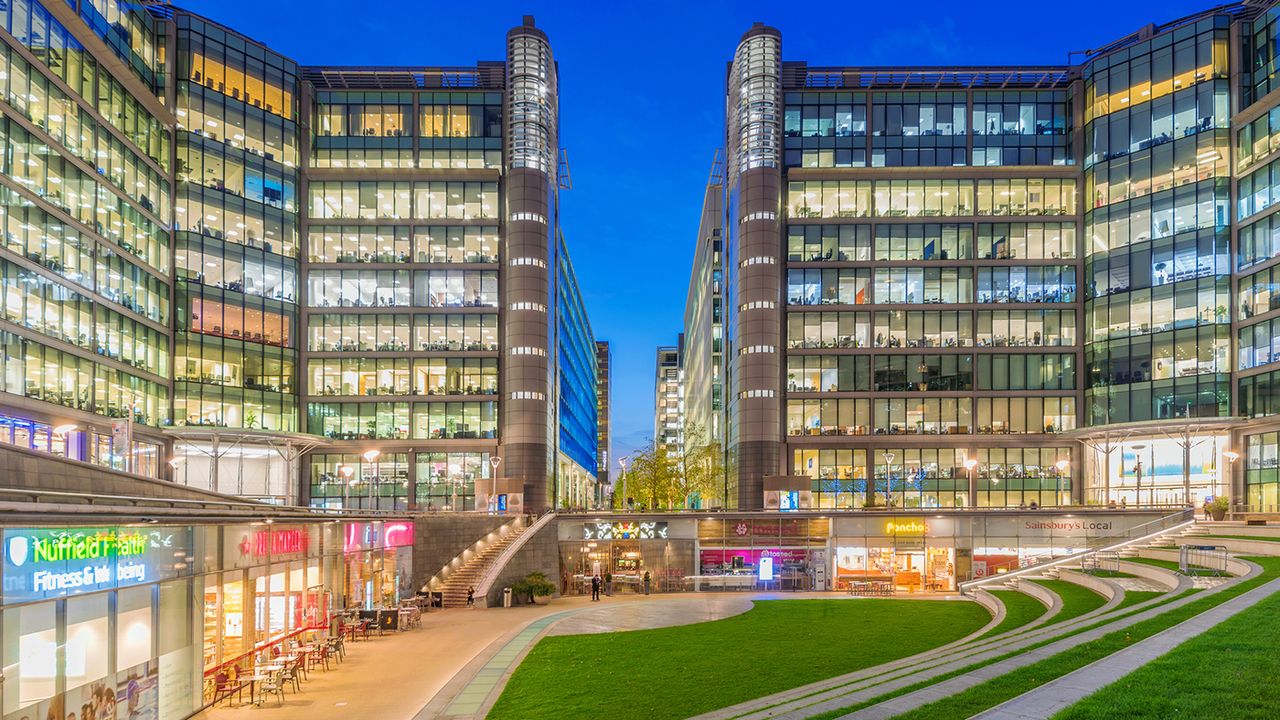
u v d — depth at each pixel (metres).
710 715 18.27
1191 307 74.81
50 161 56.50
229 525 25.77
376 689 25.88
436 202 86.62
